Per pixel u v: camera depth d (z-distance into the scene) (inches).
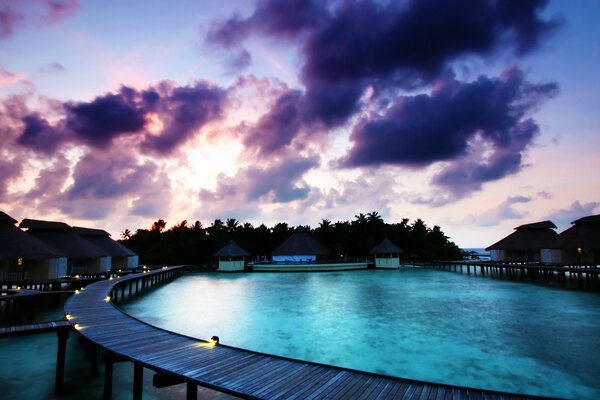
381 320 692.1
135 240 3356.3
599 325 626.2
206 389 375.2
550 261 1663.4
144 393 370.3
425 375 404.8
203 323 682.8
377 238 3026.6
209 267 2427.4
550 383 378.9
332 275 1840.6
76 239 1524.4
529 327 615.8
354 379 282.5
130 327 454.0
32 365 462.3
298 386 268.5
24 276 1127.0
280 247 2433.6
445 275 1779.0
